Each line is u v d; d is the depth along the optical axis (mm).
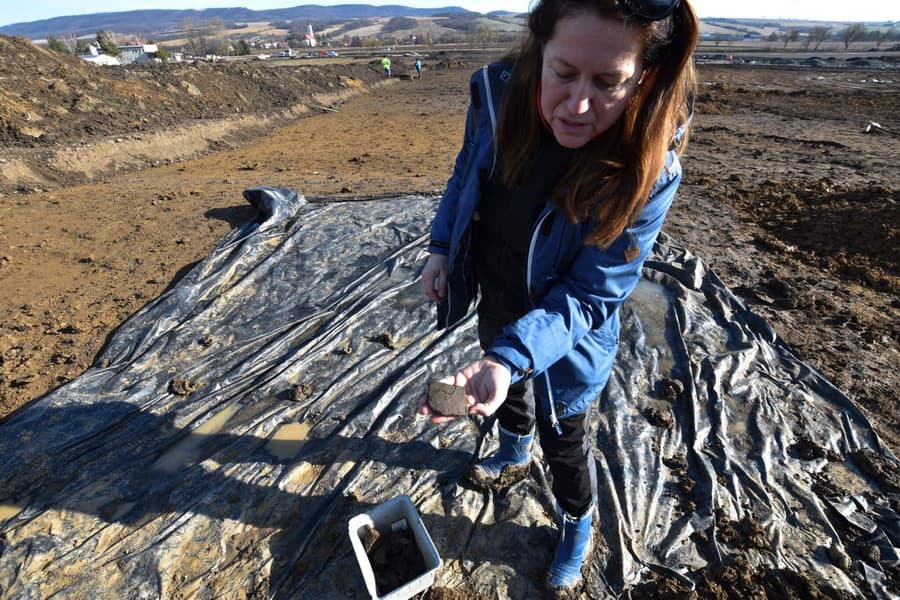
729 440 2988
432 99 19922
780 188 7262
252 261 4941
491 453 2924
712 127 12445
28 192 7652
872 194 6316
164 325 4102
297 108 16656
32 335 4070
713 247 5414
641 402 3260
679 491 2701
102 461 2930
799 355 3717
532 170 1431
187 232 5719
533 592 2256
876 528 2482
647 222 1335
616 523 2514
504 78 1498
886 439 3006
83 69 12266
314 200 6289
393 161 9852
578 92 1112
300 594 2260
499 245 1695
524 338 1316
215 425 3203
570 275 1479
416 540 2211
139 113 11703
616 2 953
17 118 9297
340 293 4457
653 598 2213
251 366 3680
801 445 2930
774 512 2570
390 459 2908
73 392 3402
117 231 5828
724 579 2254
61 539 2498
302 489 2756
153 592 2291
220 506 2662
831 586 2223
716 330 3881
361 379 3533
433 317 4133
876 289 4609
